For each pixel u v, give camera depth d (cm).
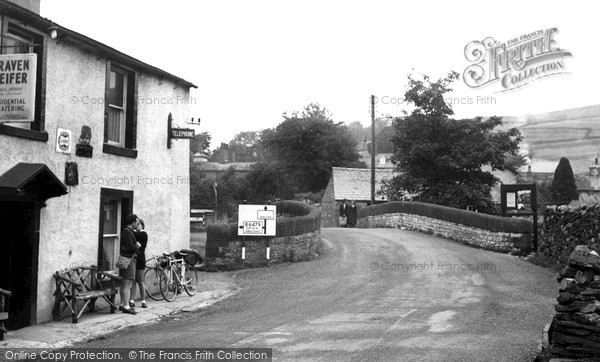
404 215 3023
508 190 2214
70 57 1229
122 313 1258
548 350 738
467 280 1584
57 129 1185
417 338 936
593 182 6475
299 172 6644
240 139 10562
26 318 1092
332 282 1623
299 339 942
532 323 1059
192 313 1300
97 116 1316
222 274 1889
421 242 2403
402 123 3728
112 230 1417
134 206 1459
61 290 1159
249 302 1400
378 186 5175
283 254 2045
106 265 1385
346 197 5016
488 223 2255
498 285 1504
